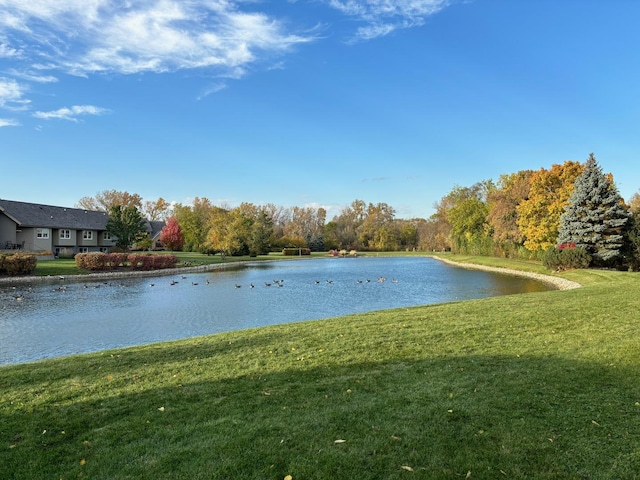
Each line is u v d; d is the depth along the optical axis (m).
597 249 32.28
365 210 114.50
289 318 17.11
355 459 4.20
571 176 38.97
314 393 6.11
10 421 5.47
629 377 6.24
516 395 5.69
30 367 8.05
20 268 31.16
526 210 41.06
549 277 32.62
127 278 33.97
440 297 23.58
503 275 37.62
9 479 4.13
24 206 47.31
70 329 14.86
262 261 60.69
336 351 8.42
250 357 8.27
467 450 4.30
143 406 5.86
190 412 5.58
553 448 4.29
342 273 41.38
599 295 15.74
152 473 4.10
